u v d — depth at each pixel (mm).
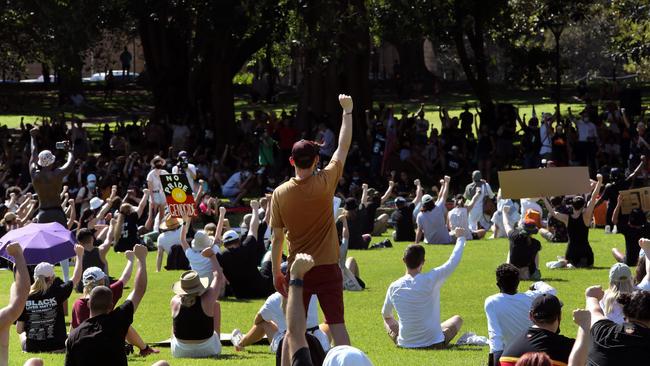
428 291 13062
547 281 18891
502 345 10617
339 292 8453
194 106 46656
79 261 13906
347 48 37750
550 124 36344
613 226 25875
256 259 17969
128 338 13062
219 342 13008
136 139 43281
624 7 42812
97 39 42125
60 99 60438
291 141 38719
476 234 25844
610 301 10773
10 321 8844
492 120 41562
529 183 14297
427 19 38844
